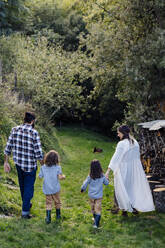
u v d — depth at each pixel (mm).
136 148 5531
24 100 12477
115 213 5797
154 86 9914
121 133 5617
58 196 5195
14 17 22078
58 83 14367
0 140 8203
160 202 5777
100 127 25812
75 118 25422
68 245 4180
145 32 11211
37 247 4012
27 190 4961
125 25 11578
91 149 16469
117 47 11305
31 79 13453
